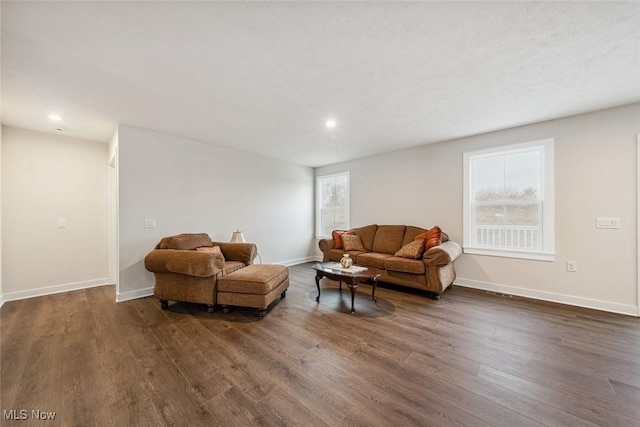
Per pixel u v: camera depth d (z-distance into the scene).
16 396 1.48
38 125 3.15
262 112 2.81
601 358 1.84
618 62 1.89
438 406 1.40
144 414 1.35
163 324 2.47
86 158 3.71
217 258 2.76
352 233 4.60
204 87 2.26
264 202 4.84
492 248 3.45
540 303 2.98
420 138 3.73
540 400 1.44
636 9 1.39
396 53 1.79
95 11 1.39
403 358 1.87
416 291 3.51
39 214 3.36
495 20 1.48
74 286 3.59
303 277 4.32
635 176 2.60
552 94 2.40
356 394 1.50
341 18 1.46
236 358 1.88
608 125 2.72
